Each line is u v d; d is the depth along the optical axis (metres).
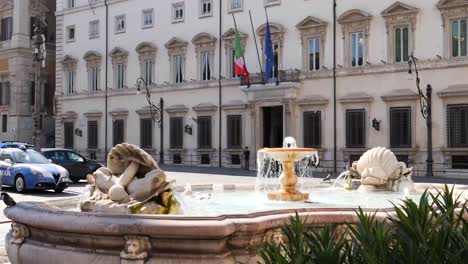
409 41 35.38
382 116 36.28
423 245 3.89
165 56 47.12
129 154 8.04
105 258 6.39
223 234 6.14
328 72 38.38
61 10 54.75
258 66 41.75
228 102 43.28
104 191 7.99
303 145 39.47
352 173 15.60
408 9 35.06
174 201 7.83
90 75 52.53
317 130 38.91
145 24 48.62
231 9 43.34
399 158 35.69
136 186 7.75
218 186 15.37
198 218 6.30
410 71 34.28
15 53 58.22
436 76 34.34
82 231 6.48
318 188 15.94
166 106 46.94
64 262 6.69
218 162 43.66
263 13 41.62
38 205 8.01
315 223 6.91
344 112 37.81
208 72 44.72
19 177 23.81
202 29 44.94
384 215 7.08
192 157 45.22
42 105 59.25
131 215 6.45
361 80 37.22
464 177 33.00
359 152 37.09
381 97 36.22
